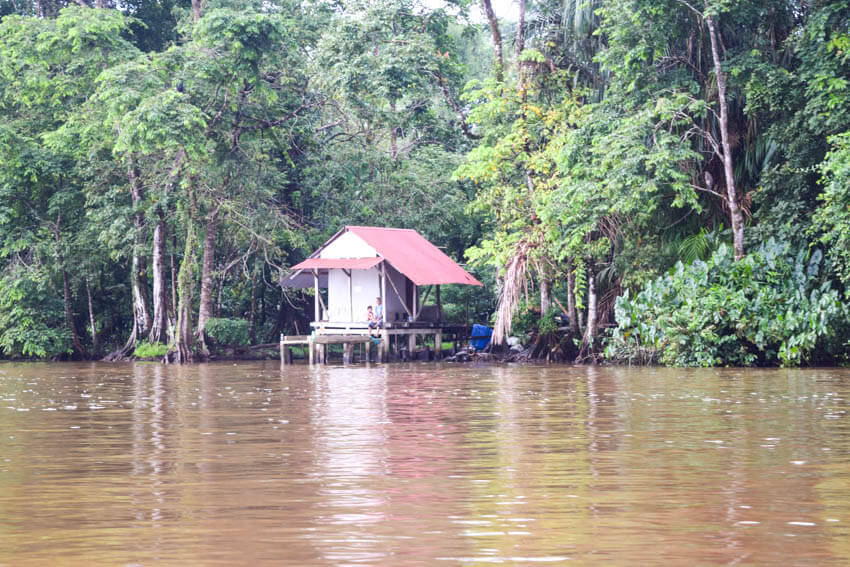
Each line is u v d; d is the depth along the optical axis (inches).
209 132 1966.0
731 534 311.6
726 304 1370.6
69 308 2137.1
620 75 1507.1
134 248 1996.8
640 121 1430.9
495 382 1102.4
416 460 473.7
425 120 2149.4
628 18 1483.8
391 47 1923.0
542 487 397.4
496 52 1854.1
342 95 1952.5
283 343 1769.2
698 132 1478.8
